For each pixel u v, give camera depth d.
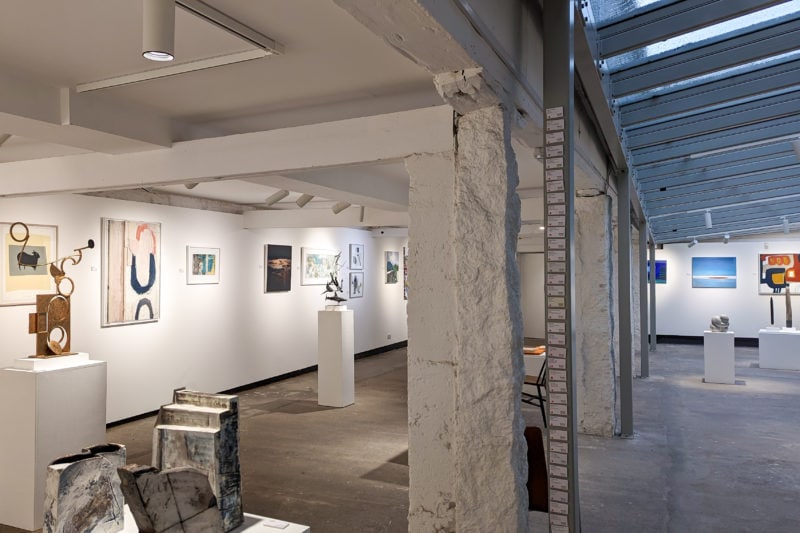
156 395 7.53
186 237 8.05
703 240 15.05
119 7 2.50
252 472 5.19
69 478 1.73
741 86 4.81
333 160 3.54
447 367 2.94
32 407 4.05
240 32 2.68
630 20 3.59
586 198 6.10
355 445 6.05
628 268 6.07
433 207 3.07
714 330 9.69
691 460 5.32
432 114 3.17
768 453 5.54
